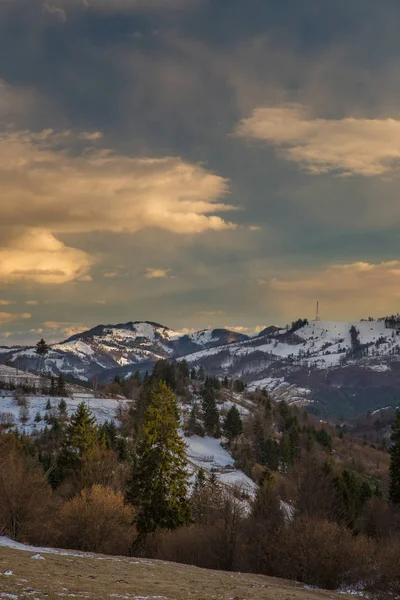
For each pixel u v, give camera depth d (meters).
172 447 59.56
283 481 88.94
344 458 187.25
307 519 48.22
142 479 58.94
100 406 183.12
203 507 66.06
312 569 42.69
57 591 19.62
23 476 48.50
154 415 60.31
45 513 48.47
